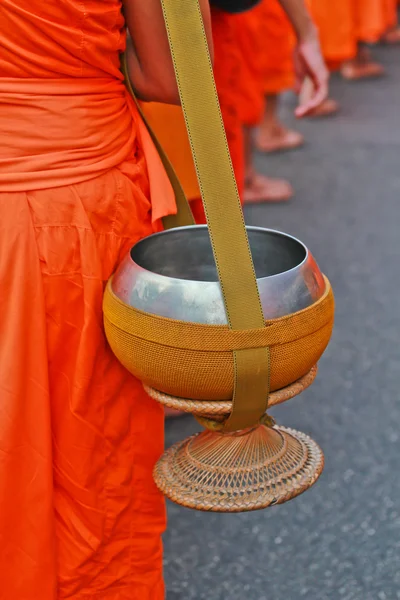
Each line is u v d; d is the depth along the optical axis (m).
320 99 2.58
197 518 2.94
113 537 2.07
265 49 5.73
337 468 3.21
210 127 1.67
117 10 1.80
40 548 1.94
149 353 1.73
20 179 1.80
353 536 2.87
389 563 2.75
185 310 1.69
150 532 2.12
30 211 1.82
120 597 2.10
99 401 1.98
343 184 6.12
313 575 2.70
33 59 1.75
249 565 2.74
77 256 1.87
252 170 5.83
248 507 1.78
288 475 1.83
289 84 5.97
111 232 1.92
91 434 1.98
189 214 2.07
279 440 1.89
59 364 1.93
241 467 1.82
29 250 1.83
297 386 1.79
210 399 1.75
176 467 1.88
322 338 1.77
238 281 1.67
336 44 7.20
